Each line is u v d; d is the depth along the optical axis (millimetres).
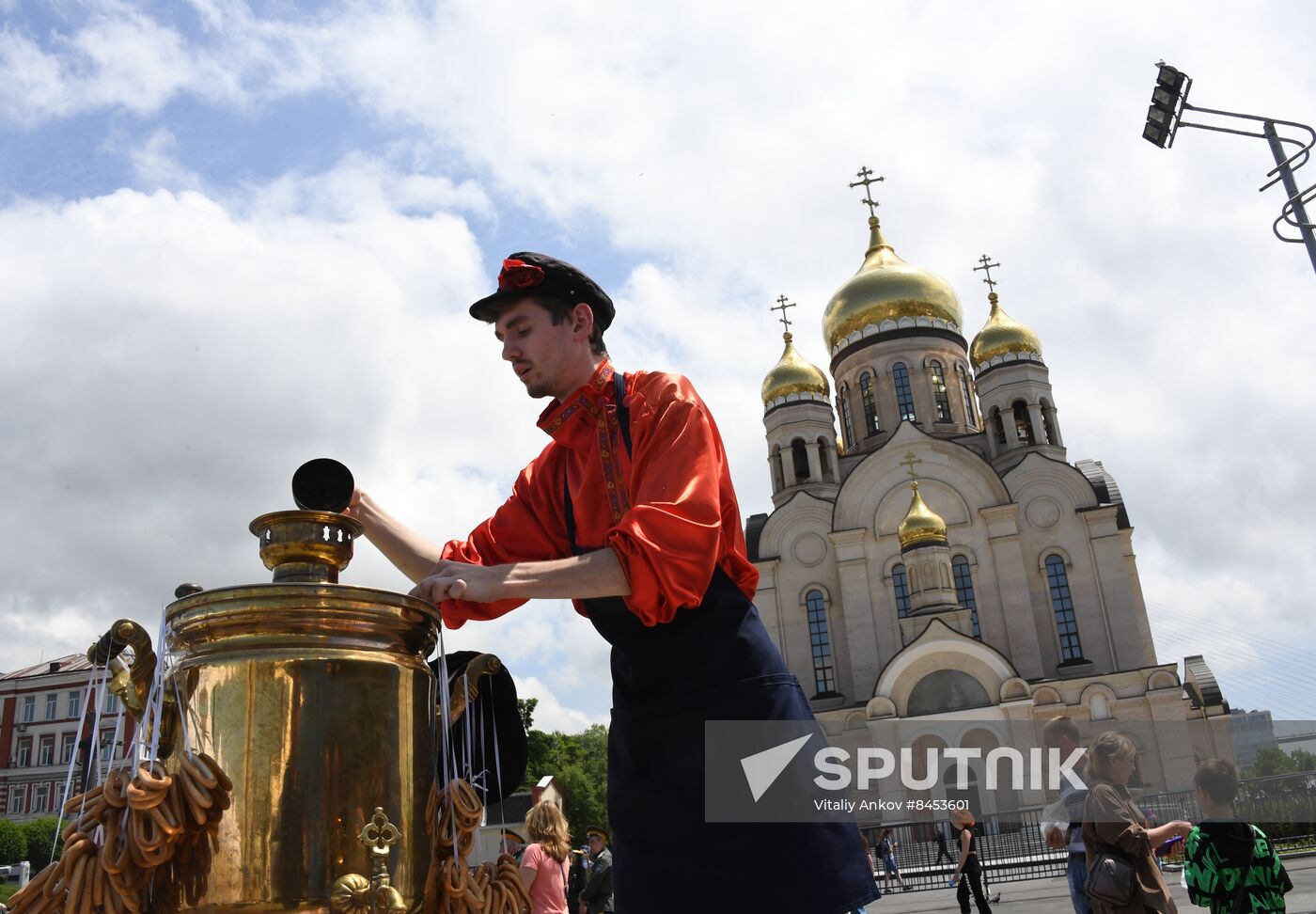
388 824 1479
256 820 1426
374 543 2357
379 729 1529
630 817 1938
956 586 41938
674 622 1920
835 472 49062
